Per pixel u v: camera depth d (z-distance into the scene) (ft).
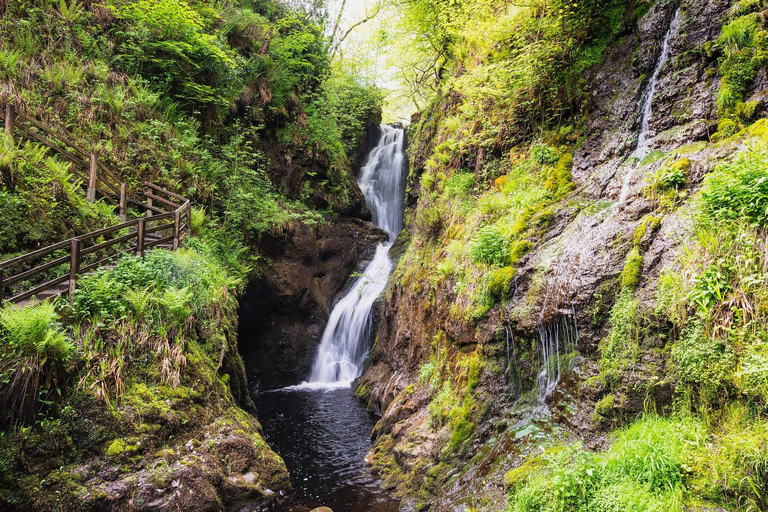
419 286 36.91
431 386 29.17
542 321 21.45
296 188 57.72
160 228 29.50
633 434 15.65
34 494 18.30
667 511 12.88
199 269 30.01
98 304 22.57
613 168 23.53
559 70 29.66
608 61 27.09
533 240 24.48
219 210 45.60
